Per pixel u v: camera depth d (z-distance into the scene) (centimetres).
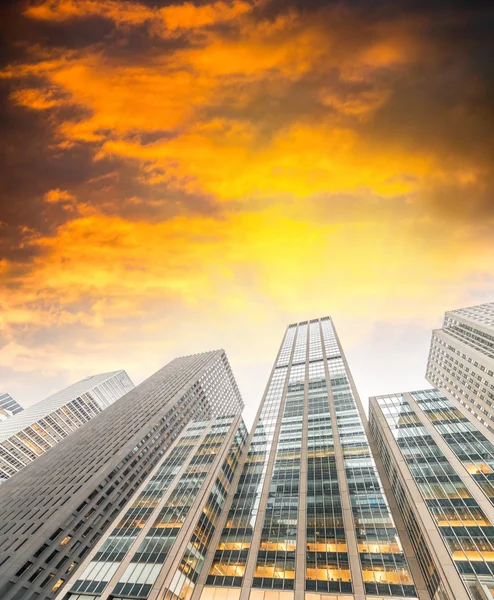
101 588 4494
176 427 11625
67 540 6856
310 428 7862
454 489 4559
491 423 9994
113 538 5441
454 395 12231
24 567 6022
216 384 16238
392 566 4241
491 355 10219
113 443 9775
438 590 3672
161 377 15525
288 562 4616
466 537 3847
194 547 5109
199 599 4497
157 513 5828
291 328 18262
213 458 7419
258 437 8106
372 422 7462
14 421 14375
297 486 6075
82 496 7544
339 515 5191
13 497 8356
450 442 5538
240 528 5544
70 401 15462
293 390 10219
